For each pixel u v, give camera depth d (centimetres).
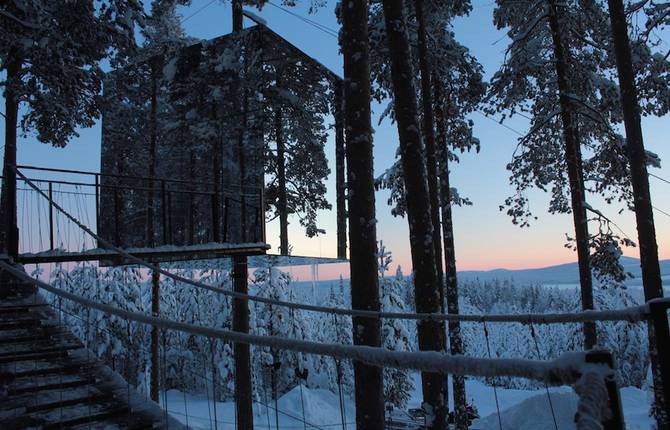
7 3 1139
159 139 1432
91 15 1184
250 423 1249
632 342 3106
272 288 2919
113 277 3025
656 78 1233
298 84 1364
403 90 870
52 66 1170
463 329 4906
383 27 1325
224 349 2861
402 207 1650
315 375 2864
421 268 854
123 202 1434
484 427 1277
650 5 1198
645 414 1349
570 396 1141
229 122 1353
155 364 1805
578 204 1344
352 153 770
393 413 1844
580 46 1506
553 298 9050
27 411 554
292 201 1327
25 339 693
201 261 1355
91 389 625
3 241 1138
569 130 1377
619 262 1331
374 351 209
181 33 1936
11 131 1247
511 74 1439
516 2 1455
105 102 1414
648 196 1021
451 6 1515
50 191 941
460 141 1695
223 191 1320
